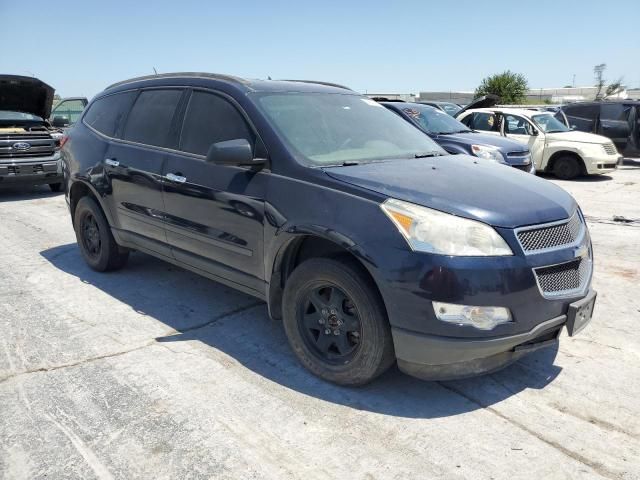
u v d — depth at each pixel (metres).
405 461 2.69
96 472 2.61
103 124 5.34
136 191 4.64
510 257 2.86
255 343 3.97
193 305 4.70
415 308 2.87
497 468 2.64
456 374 3.01
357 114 4.33
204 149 4.07
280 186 3.46
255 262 3.69
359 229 3.03
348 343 3.32
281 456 2.73
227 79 4.21
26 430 2.94
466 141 9.66
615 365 3.63
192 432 2.92
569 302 3.07
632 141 15.19
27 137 10.24
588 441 2.85
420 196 3.04
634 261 5.95
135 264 5.86
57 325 4.30
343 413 3.09
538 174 13.88
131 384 3.40
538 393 3.30
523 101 51.06
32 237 7.20
